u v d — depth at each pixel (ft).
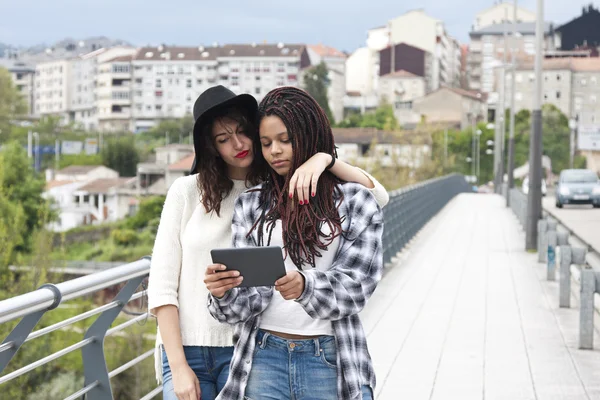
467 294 35.91
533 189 54.44
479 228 73.26
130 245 242.17
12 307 9.31
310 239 8.80
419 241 60.03
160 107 549.13
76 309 109.81
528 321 29.71
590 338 25.18
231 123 9.71
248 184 10.04
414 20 535.60
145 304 13.00
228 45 552.41
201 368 10.15
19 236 155.53
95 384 12.09
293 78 536.42
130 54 582.35
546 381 21.34
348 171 9.23
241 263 8.25
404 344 25.73
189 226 10.05
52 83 631.97
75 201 337.31
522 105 458.50
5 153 217.56
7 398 80.69
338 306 8.52
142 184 340.18
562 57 484.74
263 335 8.99
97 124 571.28
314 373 8.91
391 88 517.14
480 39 585.63
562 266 32.68
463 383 21.11
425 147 278.46
